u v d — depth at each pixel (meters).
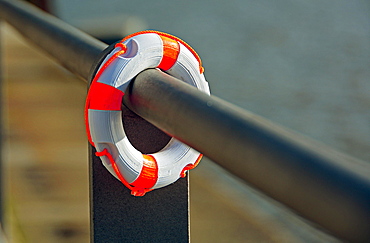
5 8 3.28
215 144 1.06
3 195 4.44
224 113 1.07
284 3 32.41
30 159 6.29
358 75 22.05
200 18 29.19
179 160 1.75
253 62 23.25
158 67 1.72
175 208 1.86
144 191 1.72
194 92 1.22
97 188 1.80
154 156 1.73
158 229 1.86
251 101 19.39
